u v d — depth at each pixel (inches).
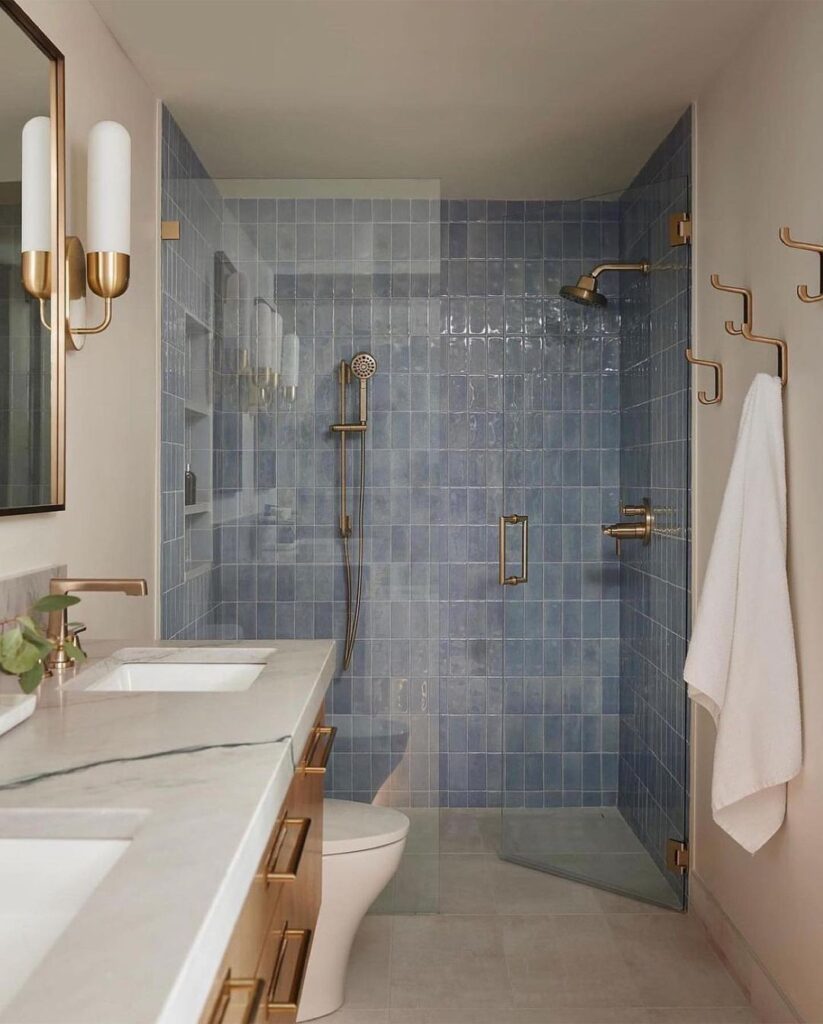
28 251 75.2
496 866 137.6
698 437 119.6
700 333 119.3
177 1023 24.0
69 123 87.7
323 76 110.9
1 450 70.4
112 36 100.3
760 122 98.0
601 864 131.3
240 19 96.9
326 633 127.1
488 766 159.5
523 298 137.7
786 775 87.0
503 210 159.6
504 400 138.0
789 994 89.7
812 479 85.8
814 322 84.9
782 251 92.4
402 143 133.5
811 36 85.0
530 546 137.4
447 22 97.9
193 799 39.6
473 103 119.3
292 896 59.1
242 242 125.7
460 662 160.1
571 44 102.9
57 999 23.3
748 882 101.4
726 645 95.3
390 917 120.0
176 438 123.5
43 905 37.3
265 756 46.1
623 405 135.6
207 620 126.7
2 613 69.2
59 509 80.7
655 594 128.7
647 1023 94.2
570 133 129.6
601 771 136.7
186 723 52.4
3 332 70.6
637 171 145.1
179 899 29.4
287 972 56.5
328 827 99.0
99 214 80.6
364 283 125.8
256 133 129.2
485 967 106.2
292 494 126.9
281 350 126.3
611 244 150.5
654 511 128.8
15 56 73.0
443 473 160.7
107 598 97.3
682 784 122.3
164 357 120.6
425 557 127.1
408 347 126.0
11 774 43.1
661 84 114.7
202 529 126.9
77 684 63.5
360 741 126.7
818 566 84.7
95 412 94.1
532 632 137.6
